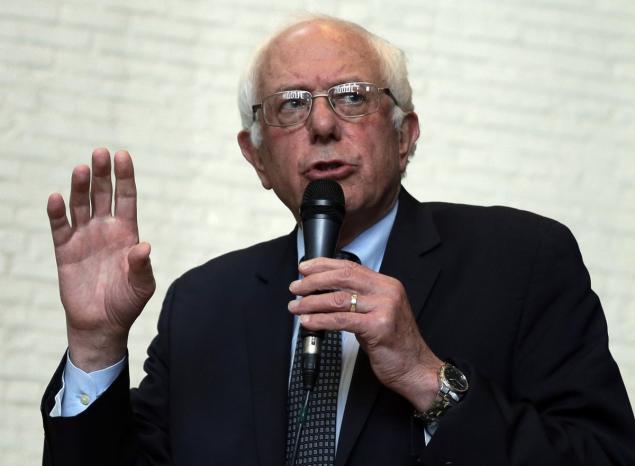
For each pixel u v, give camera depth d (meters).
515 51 11.06
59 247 5.38
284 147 5.72
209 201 10.72
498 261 5.62
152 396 5.96
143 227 10.61
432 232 5.79
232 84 10.93
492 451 4.76
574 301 5.55
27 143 10.59
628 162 10.94
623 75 11.09
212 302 6.05
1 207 10.47
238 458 5.38
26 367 10.25
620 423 5.20
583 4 11.17
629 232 10.81
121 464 5.41
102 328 5.32
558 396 5.29
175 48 10.91
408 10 11.08
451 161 10.84
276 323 5.73
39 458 10.11
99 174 5.37
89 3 10.88
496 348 5.36
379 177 5.64
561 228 5.82
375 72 5.80
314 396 5.28
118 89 10.78
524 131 10.93
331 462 5.09
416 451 4.99
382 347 4.82
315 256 5.05
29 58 10.71
